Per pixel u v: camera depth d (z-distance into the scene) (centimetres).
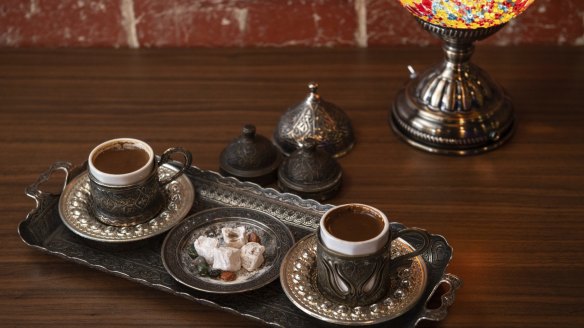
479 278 94
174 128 121
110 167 98
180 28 140
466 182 109
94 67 135
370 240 83
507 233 101
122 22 139
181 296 92
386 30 137
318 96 113
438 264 94
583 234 100
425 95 115
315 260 93
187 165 102
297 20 137
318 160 105
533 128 119
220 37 140
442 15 102
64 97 128
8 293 93
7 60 137
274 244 96
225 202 104
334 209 87
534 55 135
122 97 128
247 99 127
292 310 89
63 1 138
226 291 88
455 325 89
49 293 93
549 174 110
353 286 86
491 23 102
